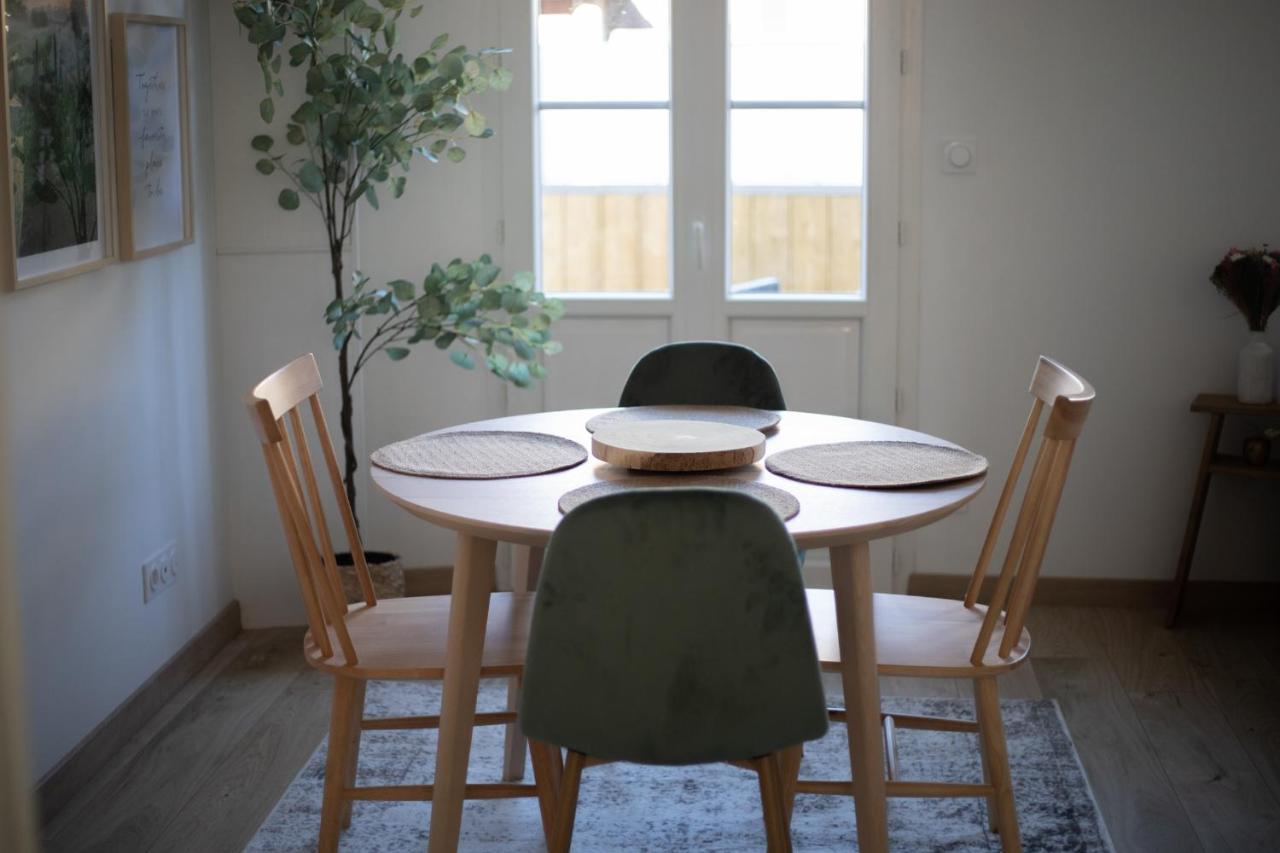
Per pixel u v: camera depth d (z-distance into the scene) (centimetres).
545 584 213
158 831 305
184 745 352
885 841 262
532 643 217
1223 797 320
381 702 380
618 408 340
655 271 462
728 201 455
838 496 256
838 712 287
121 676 354
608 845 299
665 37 450
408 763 342
